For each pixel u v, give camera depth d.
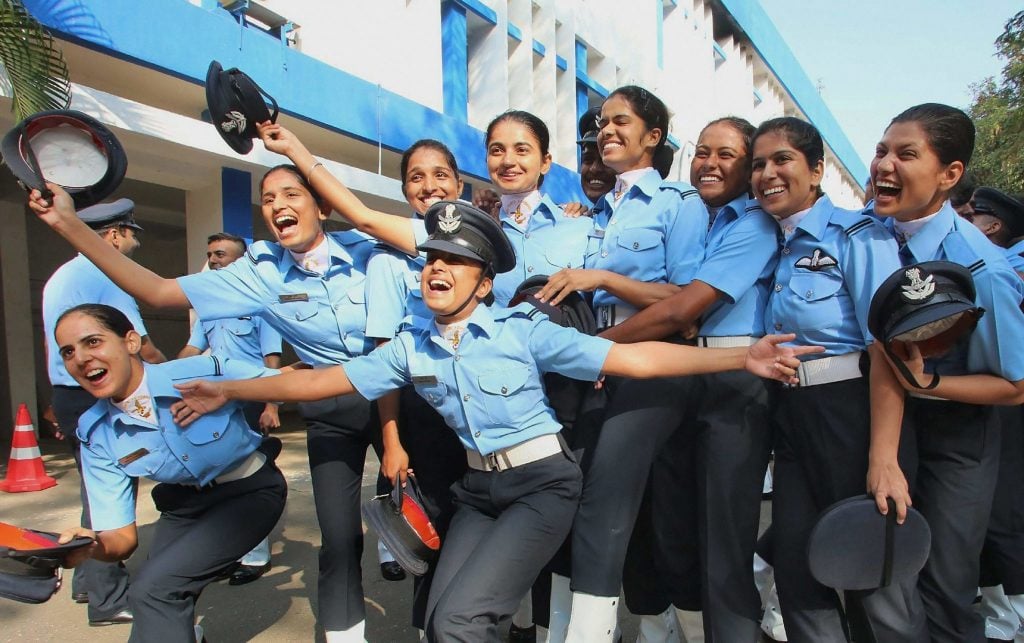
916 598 2.21
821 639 2.26
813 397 2.27
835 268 2.27
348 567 2.71
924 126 2.12
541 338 2.21
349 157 8.48
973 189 3.68
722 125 2.74
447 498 2.76
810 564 2.04
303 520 5.00
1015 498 2.77
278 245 2.87
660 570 2.71
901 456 2.23
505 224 2.94
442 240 2.19
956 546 2.30
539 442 2.22
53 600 3.61
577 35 11.84
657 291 2.50
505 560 2.05
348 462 2.78
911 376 2.01
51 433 8.48
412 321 2.51
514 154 2.81
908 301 1.91
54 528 4.71
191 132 6.04
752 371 2.04
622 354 2.12
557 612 2.61
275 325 2.84
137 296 2.54
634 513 2.36
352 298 2.76
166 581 2.29
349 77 7.45
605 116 2.74
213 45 6.15
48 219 2.29
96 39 5.32
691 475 2.61
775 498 2.43
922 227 2.25
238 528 2.49
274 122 2.69
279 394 2.38
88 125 2.29
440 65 9.02
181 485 2.55
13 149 2.24
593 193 3.51
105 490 2.42
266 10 6.77
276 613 3.42
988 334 2.13
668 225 2.62
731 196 2.75
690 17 14.83
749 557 2.43
